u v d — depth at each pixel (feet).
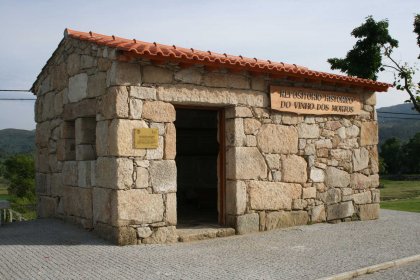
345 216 29.73
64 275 15.96
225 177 25.25
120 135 20.76
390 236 24.47
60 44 27.07
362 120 31.04
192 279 15.55
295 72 25.82
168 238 22.00
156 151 21.79
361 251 20.54
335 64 65.82
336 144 29.43
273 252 20.12
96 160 22.84
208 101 23.52
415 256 19.69
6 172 126.21
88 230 23.66
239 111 24.66
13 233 23.65
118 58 20.63
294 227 26.68
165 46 24.67
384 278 16.79
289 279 15.69
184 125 37.04
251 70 24.38
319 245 21.83
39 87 31.50
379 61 64.34
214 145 39.34
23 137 358.84
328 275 16.26
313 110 27.99
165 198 21.98
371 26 63.36
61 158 27.27
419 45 65.46
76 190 25.17
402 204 50.26
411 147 170.81
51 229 24.45
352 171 30.30
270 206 25.80
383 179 152.87
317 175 28.25
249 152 24.97
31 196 116.98
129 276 15.84
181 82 22.71
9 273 16.22
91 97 23.40
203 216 29.50
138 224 21.15
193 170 38.37
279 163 26.32
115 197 20.77
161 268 16.94
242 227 24.54
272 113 26.16
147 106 21.61
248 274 16.25
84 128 24.66
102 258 18.38
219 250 20.40
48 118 29.55
